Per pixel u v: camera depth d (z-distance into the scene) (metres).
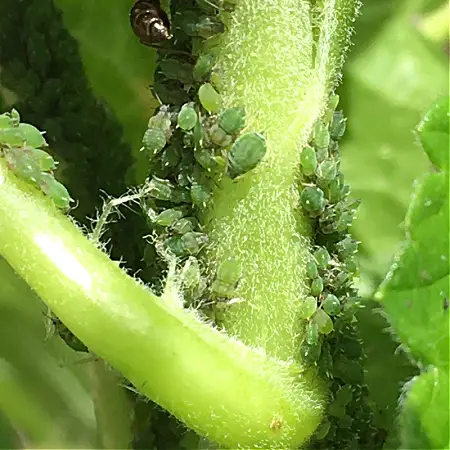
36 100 0.05
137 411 0.05
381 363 0.06
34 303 0.07
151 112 0.07
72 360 0.07
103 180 0.05
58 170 0.05
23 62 0.05
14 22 0.05
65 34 0.05
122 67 0.07
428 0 0.07
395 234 0.07
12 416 0.07
